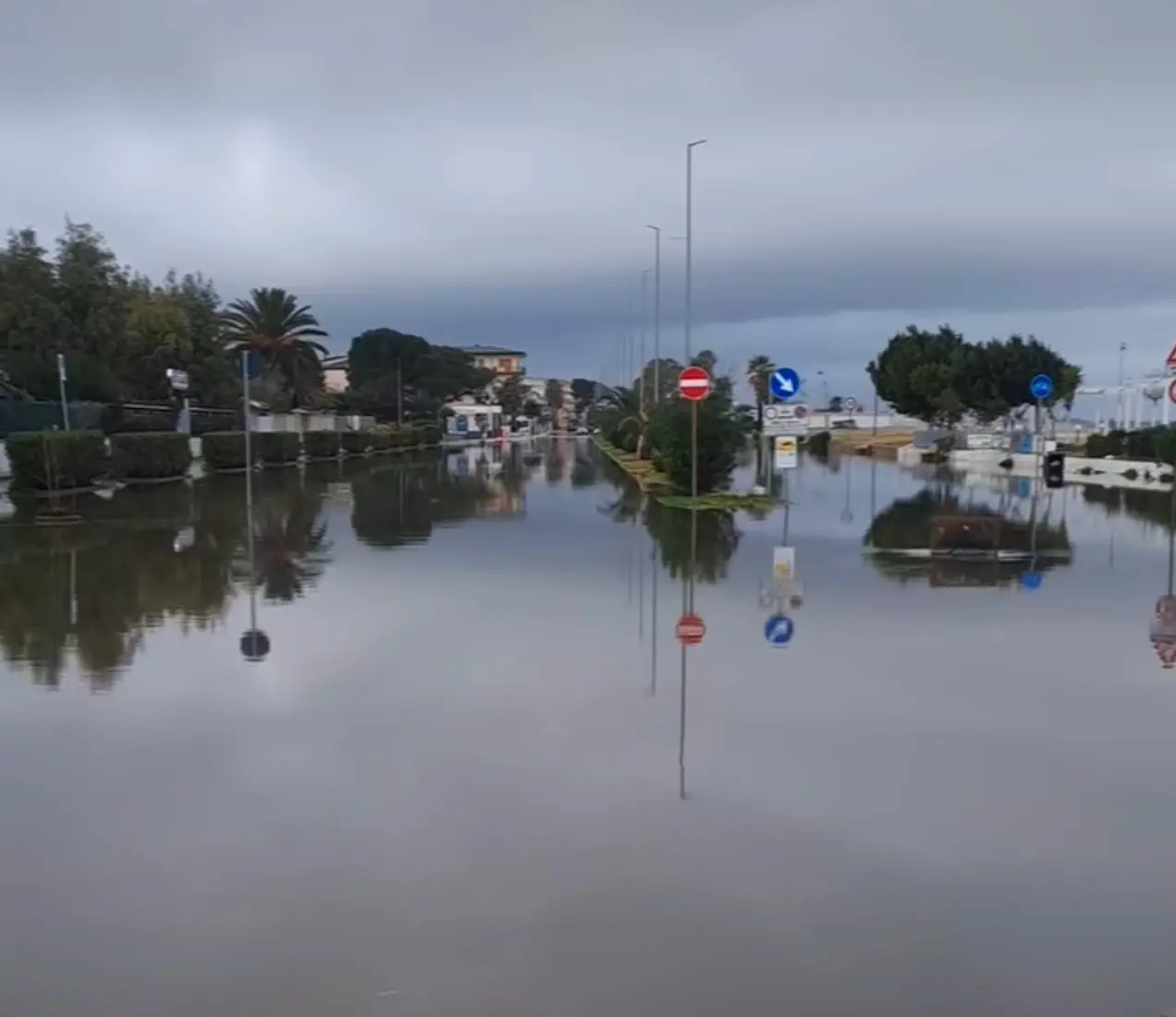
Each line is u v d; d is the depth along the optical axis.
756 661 8.96
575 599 11.92
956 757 6.57
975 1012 3.86
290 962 4.20
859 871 4.98
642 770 6.32
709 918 4.54
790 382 20.50
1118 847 5.28
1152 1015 3.84
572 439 104.50
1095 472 36.19
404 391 98.62
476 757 6.56
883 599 11.88
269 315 63.28
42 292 41.19
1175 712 7.55
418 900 4.70
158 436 32.78
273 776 6.23
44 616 10.99
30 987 4.04
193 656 9.20
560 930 4.43
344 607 11.52
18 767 6.41
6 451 25.61
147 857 5.15
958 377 49.44
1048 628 10.32
